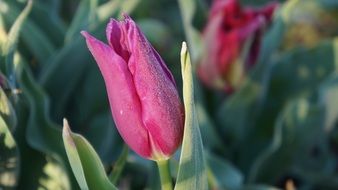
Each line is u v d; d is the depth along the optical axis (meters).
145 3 0.77
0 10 0.49
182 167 0.35
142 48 0.33
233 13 0.54
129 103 0.34
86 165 0.36
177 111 0.34
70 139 0.35
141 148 0.35
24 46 0.54
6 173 0.43
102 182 0.37
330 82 0.57
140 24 0.71
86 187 0.36
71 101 0.55
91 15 0.53
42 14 0.57
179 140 0.35
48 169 0.46
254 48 0.54
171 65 0.70
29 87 0.46
